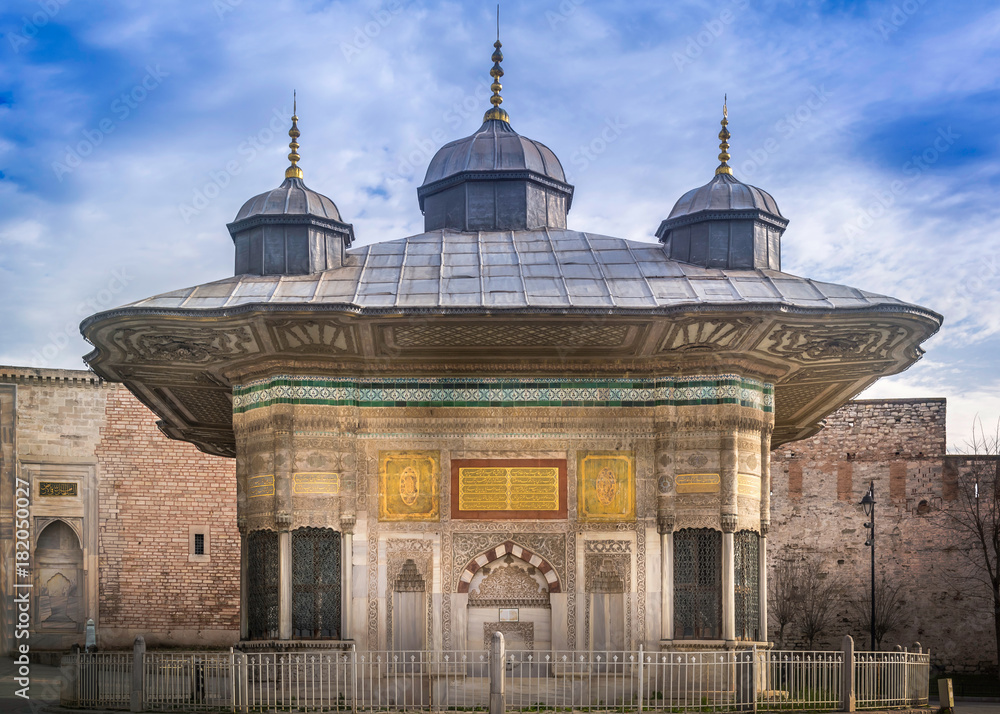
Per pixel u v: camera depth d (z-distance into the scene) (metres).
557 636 15.62
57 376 29.28
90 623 26.77
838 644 30.73
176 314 14.34
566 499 16.00
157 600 29.91
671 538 15.82
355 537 15.76
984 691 27.08
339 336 15.19
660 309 14.48
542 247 17.44
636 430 16.17
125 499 29.98
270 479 15.77
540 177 19.41
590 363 16.28
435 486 16.00
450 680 15.40
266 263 16.34
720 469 15.77
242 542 16.14
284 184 17.12
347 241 17.42
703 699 14.95
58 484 29.19
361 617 15.52
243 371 16.41
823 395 18.75
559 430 16.17
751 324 14.79
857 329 14.99
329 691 14.10
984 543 29.23
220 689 14.52
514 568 16.05
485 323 14.73
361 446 16.08
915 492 30.84
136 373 16.97
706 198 16.89
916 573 30.47
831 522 31.44
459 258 16.83
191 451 30.83
